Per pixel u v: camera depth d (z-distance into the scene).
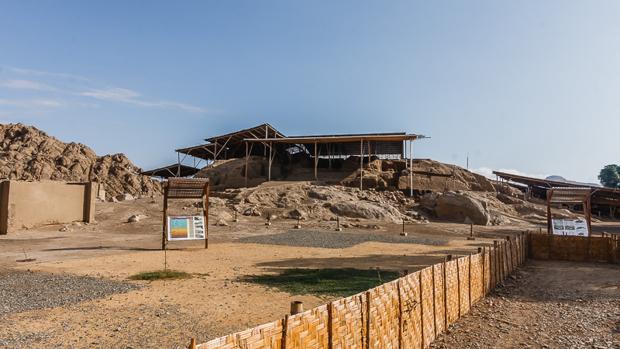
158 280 14.91
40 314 10.30
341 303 6.37
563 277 17.64
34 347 7.95
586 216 25.47
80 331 8.99
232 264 18.92
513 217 58.06
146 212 44.75
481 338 10.12
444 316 10.79
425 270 9.73
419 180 67.38
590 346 9.35
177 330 9.16
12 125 107.31
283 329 5.14
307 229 38.47
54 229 36.41
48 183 37.81
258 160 71.38
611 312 12.00
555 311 12.39
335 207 48.94
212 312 10.68
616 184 123.50
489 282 15.05
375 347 7.22
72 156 100.38
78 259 20.16
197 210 45.56
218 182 69.44
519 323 11.28
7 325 9.34
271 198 52.56
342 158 76.12
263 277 15.63
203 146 76.88
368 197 55.78
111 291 12.99
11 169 88.19
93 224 39.31
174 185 24.55
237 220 42.31
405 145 72.31
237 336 4.45
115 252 23.00
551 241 23.44
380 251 24.11
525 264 21.59
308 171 71.19
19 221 35.25
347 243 28.31
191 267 17.95
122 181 97.12
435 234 37.47
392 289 8.05
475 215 50.44
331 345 6.02
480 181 73.19
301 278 15.38
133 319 9.96
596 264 21.47
